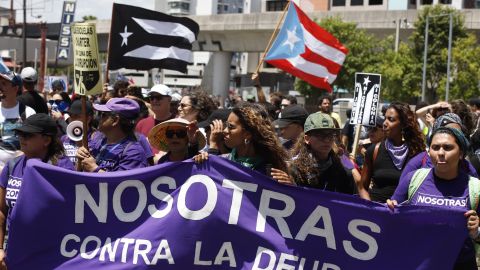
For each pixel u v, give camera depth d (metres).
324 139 5.28
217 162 4.99
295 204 4.93
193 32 11.22
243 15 62.72
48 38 80.81
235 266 4.93
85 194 5.04
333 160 5.39
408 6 73.69
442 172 4.89
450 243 4.74
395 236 4.84
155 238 4.95
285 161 5.11
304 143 5.39
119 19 10.72
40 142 5.38
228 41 66.25
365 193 6.90
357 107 8.53
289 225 4.93
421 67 49.66
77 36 5.83
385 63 49.91
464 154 4.90
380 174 6.80
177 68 11.12
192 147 5.85
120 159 5.69
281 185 4.93
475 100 12.63
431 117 9.69
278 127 6.66
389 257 4.83
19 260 5.04
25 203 5.03
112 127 5.74
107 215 5.02
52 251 5.02
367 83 8.51
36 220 5.02
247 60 90.75
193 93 8.15
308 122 5.32
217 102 9.26
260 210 4.95
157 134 5.75
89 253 4.98
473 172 5.11
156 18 10.94
